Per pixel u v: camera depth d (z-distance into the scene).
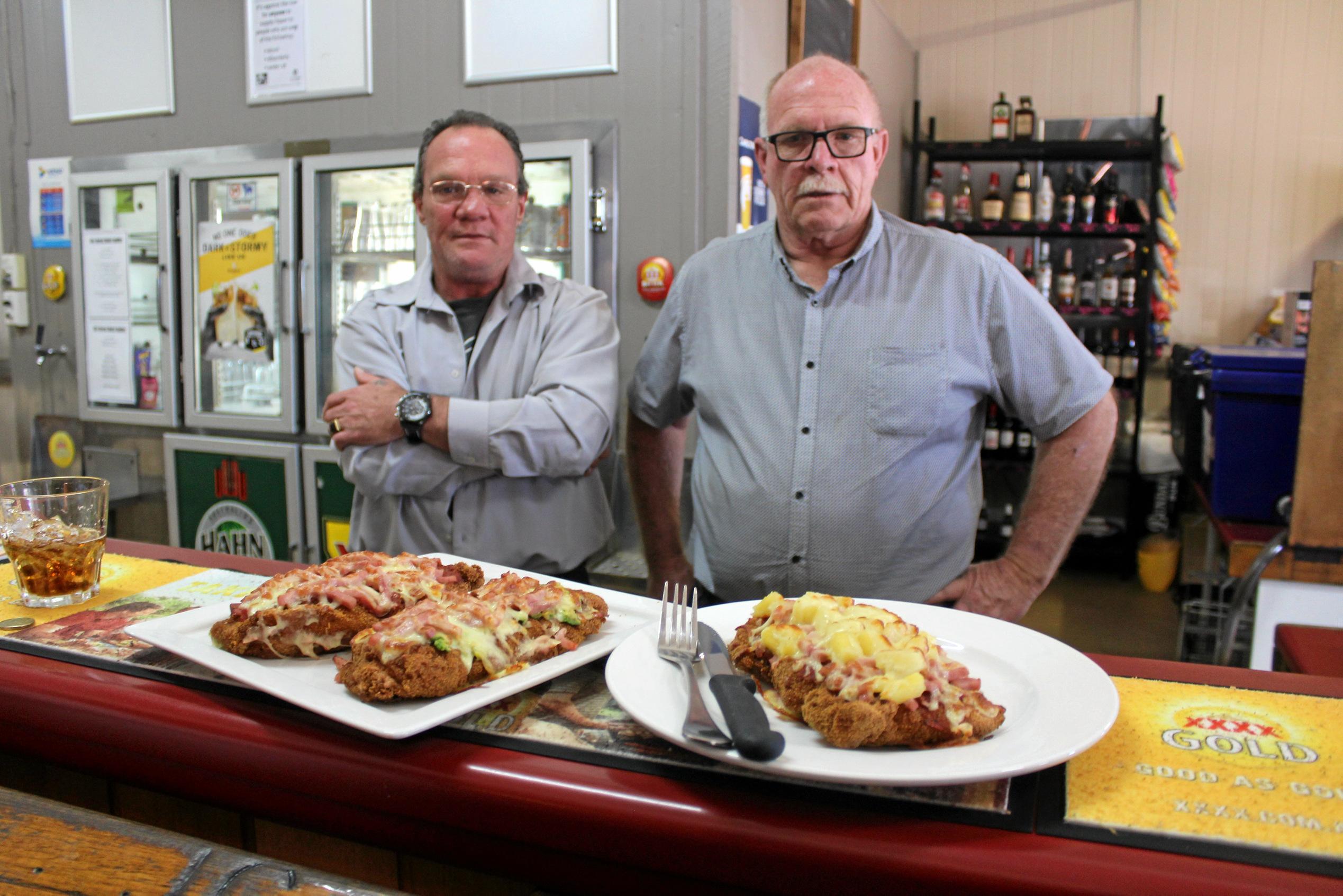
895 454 1.58
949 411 1.58
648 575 2.06
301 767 0.80
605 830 0.71
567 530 1.96
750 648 0.91
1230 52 4.86
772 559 1.64
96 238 3.50
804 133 1.53
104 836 0.80
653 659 0.90
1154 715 0.88
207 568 1.38
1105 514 4.98
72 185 3.50
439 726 0.84
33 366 3.75
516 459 1.81
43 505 1.15
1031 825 0.68
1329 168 4.79
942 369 1.57
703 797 0.72
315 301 3.17
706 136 2.70
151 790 0.91
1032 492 1.66
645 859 0.71
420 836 0.79
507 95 2.91
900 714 0.74
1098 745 0.81
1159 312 4.76
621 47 2.75
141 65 3.39
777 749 0.68
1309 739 0.82
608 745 0.81
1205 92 4.91
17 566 1.16
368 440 1.82
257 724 0.83
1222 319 5.03
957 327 1.58
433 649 0.84
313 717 0.85
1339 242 4.82
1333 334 2.04
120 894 0.72
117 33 3.41
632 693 0.81
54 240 3.60
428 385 1.96
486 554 1.92
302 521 3.27
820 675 0.81
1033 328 1.57
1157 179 4.53
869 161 1.57
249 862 0.76
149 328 3.53
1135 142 4.59
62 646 1.03
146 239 3.46
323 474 3.21
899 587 1.61
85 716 0.89
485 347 1.97
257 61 3.21
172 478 3.46
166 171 3.29
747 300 1.69
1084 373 1.58
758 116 2.92
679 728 0.75
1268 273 4.93
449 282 1.99
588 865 0.74
